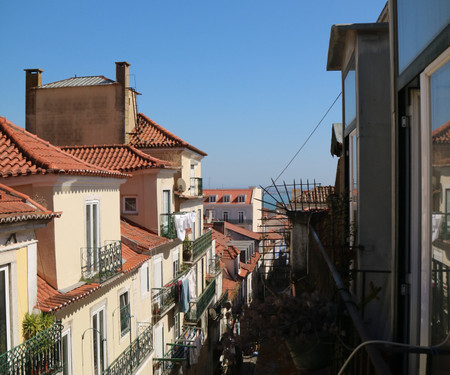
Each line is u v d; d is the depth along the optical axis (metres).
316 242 5.62
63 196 11.98
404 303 3.39
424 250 3.00
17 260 9.10
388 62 6.05
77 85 24.64
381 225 5.93
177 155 23.27
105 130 24.03
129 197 20.22
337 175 10.44
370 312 5.40
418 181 3.29
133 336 16.30
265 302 3.84
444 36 2.52
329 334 3.60
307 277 7.09
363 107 6.04
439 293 2.73
